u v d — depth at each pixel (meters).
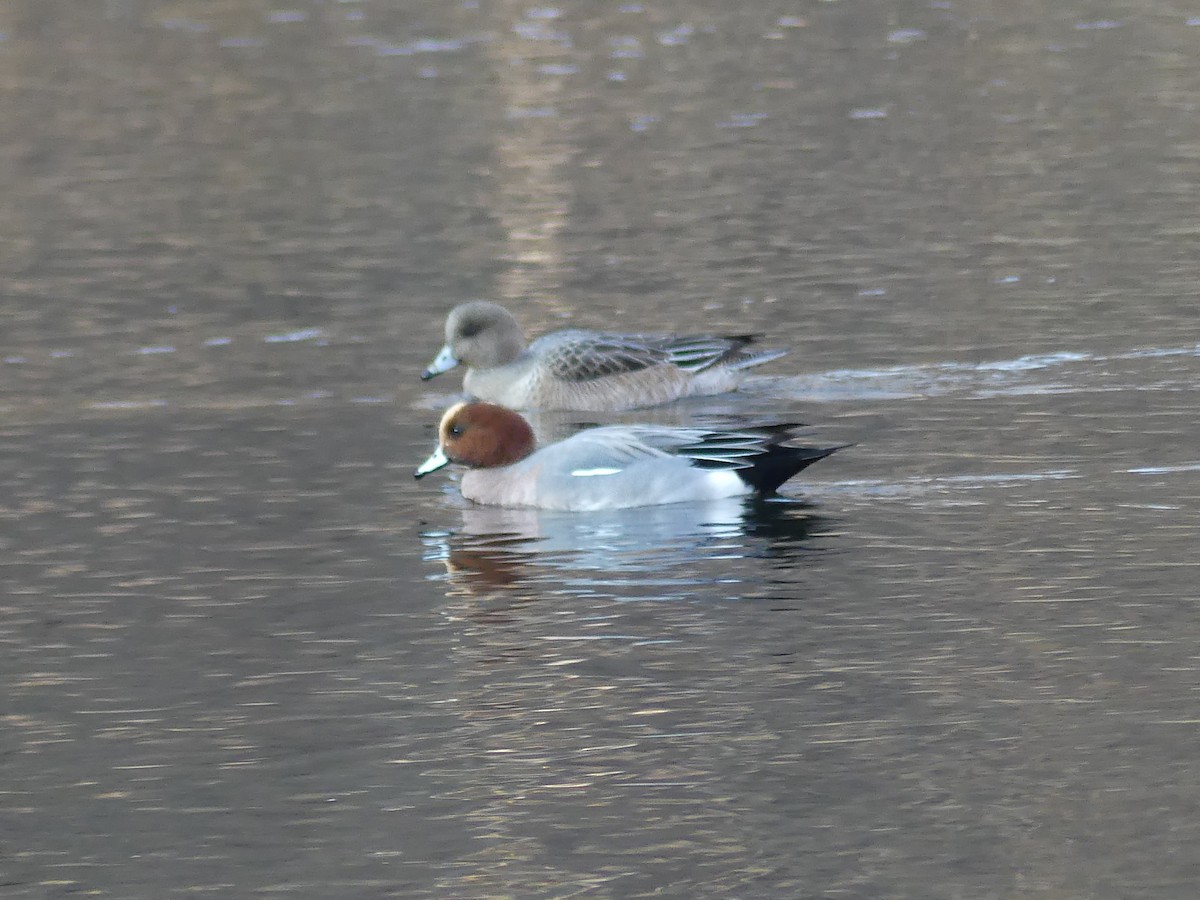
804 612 12.37
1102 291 22.06
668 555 13.66
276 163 31.61
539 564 13.58
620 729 10.65
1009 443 16.31
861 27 43.72
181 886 9.05
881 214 26.83
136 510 15.18
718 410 18.56
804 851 9.21
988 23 43.88
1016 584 12.75
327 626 12.41
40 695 11.38
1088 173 29.11
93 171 31.38
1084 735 10.37
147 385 19.39
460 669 11.59
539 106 35.69
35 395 19.02
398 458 16.75
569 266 24.50
